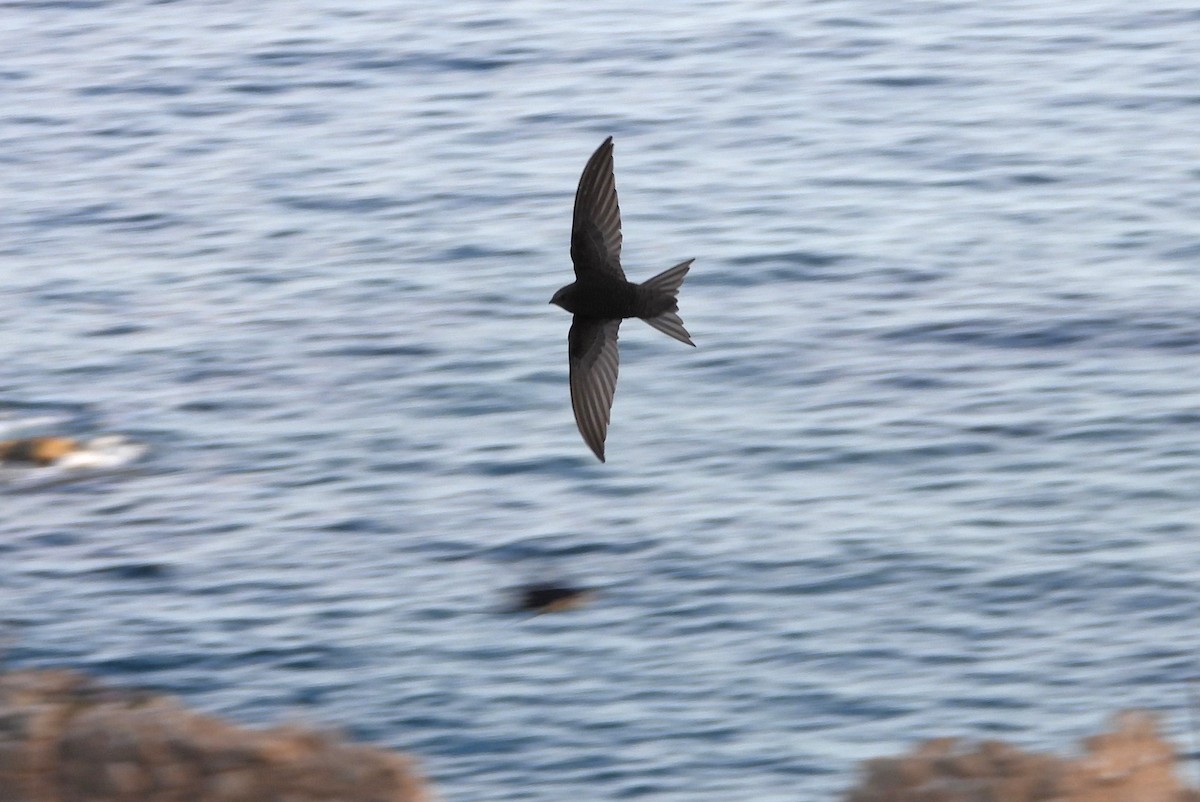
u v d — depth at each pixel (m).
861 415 42.25
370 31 80.12
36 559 37.81
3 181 64.62
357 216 58.22
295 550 37.31
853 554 35.53
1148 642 31.94
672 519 37.41
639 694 30.72
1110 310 47.97
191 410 45.25
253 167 64.12
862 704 30.20
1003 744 16.94
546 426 42.53
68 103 73.38
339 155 64.75
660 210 57.06
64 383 47.44
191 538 38.34
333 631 33.62
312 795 17.12
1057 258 51.81
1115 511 37.09
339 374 46.56
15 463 42.44
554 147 63.94
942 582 34.38
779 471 39.66
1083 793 16.38
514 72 73.12
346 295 51.78
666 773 28.33
